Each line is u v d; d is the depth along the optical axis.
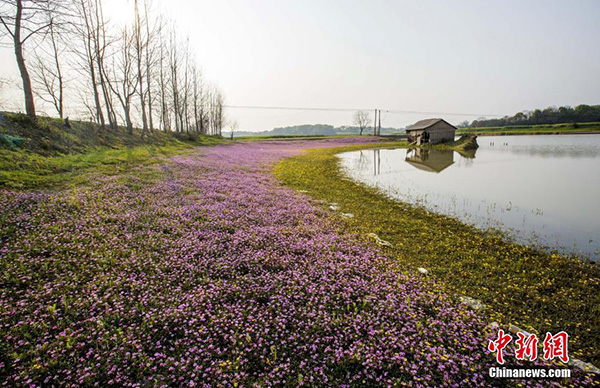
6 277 6.84
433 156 52.16
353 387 5.25
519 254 11.86
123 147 29.75
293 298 7.60
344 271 9.03
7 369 4.81
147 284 7.48
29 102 22.64
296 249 10.34
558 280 9.80
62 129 25.80
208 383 5.08
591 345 6.72
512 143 82.44
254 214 13.95
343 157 49.59
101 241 9.34
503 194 22.53
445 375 5.40
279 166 34.66
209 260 8.98
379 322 6.84
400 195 21.86
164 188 16.52
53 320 6.00
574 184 26.39
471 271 10.10
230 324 6.43
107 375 4.96
